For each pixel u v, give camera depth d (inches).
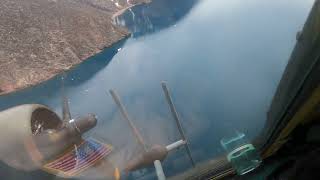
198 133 1407.5
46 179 639.8
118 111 1825.8
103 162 807.1
